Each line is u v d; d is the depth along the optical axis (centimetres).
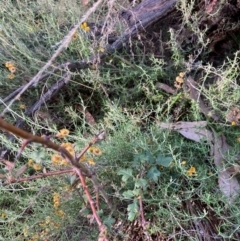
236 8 175
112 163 150
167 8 176
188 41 182
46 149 149
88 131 177
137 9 183
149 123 169
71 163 108
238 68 169
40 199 152
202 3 180
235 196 145
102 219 129
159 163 136
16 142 169
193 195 146
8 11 183
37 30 181
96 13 185
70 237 152
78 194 138
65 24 187
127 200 148
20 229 154
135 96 175
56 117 178
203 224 148
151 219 149
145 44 184
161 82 179
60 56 174
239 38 185
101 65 177
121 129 156
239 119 157
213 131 157
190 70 171
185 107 169
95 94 179
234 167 147
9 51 176
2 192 155
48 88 175
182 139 156
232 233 134
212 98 154
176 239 144
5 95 181
